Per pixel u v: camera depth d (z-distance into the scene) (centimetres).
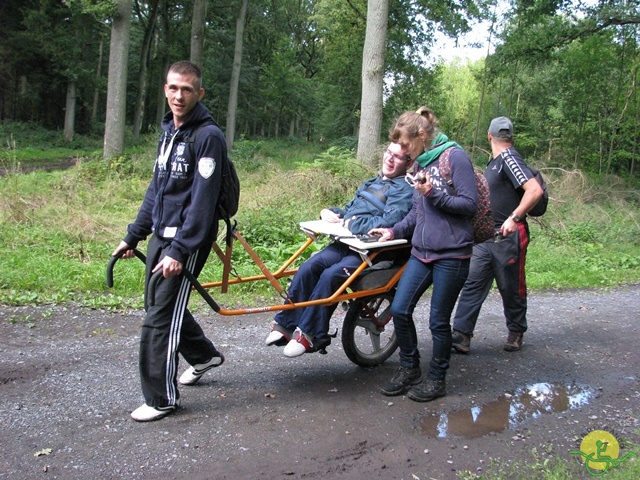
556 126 2883
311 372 427
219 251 363
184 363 431
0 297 548
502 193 467
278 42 4456
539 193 439
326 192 1141
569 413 381
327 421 350
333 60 3023
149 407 337
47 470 282
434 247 371
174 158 326
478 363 467
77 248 746
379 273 403
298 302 390
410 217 393
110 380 390
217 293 614
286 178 1166
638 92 2517
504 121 468
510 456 321
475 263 477
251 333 504
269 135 5341
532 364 472
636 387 433
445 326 384
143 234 358
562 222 1123
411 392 389
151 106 4884
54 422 330
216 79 4088
